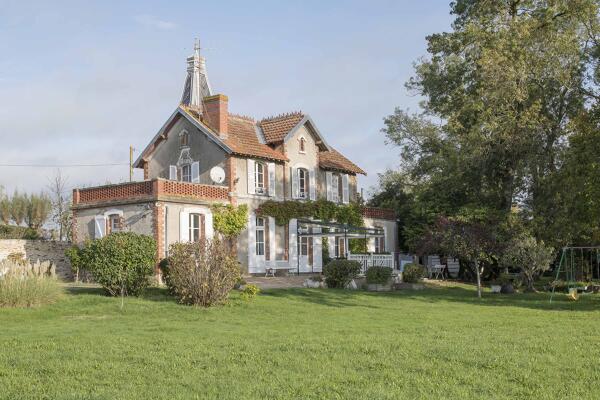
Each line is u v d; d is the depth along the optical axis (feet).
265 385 28.37
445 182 113.19
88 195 102.83
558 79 95.40
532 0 102.27
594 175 73.36
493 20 100.48
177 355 35.09
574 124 83.46
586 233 94.53
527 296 86.43
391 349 36.47
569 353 35.45
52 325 50.39
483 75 94.84
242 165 108.88
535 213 97.04
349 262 92.63
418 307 68.80
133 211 95.45
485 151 100.89
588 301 77.30
